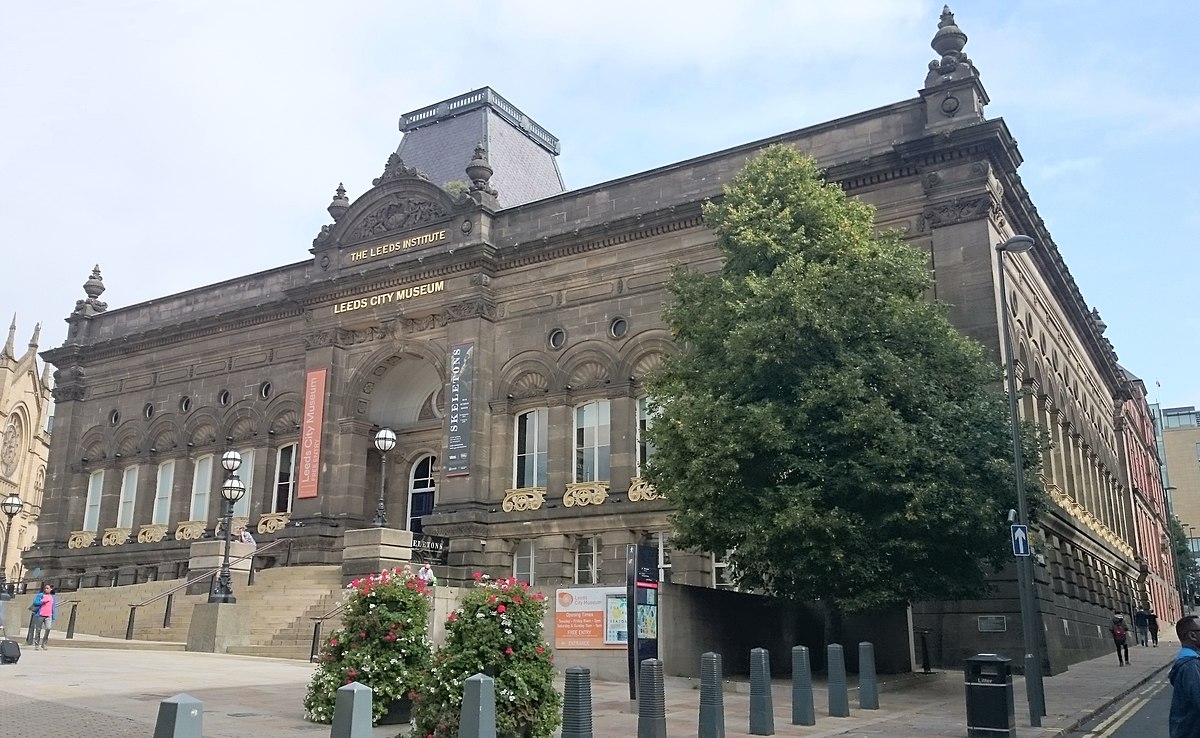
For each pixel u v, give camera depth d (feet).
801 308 70.59
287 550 128.77
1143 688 79.10
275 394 142.20
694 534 74.18
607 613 71.00
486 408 120.57
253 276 151.53
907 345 75.15
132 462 156.04
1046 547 96.37
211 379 150.71
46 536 159.22
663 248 113.50
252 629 91.35
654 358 111.86
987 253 93.40
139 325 163.43
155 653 81.30
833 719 53.06
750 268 80.28
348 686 29.71
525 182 150.61
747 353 72.02
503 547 115.55
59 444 163.63
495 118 152.76
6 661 65.05
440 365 126.11
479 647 39.91
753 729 46.42
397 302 130.11
